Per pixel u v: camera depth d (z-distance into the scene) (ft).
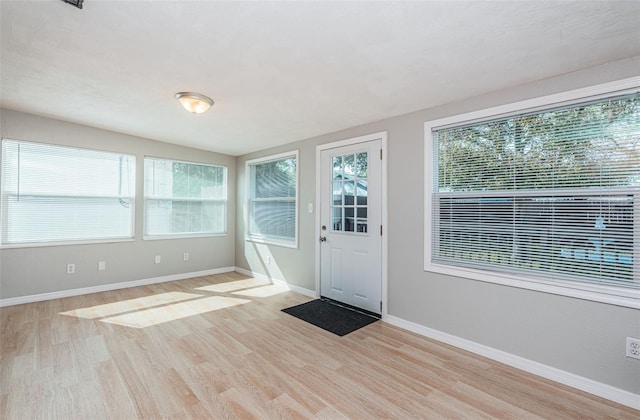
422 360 8.01
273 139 14.32
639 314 6.21
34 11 5.13
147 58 6.78
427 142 9.65
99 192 13.55
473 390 6.72
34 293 12.01
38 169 11.98
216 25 5.51
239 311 11.53
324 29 5.59
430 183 9.60
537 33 5.65
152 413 5.81
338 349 8.58
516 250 7.91
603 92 6.66
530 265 7.68
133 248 14.57
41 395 6.27
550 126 7.47
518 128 7.98
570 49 6.16
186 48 6.33
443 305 9.17
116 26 5.58
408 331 9.89
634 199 6.38
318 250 13.34
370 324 10.44
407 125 10.22
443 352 8.48
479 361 8.00
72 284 12.88
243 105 9.66
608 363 6.51
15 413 5.71
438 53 6.42
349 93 8.60
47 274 12.28
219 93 8.71
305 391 6.59
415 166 9.95
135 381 6.84
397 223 10.42
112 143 13.66
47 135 11.94
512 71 7.15
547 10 4.98
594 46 6.03
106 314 10.88
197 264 16.96
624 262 6.48
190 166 16.65
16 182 11.53
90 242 13.29
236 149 16.72
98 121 12.05
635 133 6.39
